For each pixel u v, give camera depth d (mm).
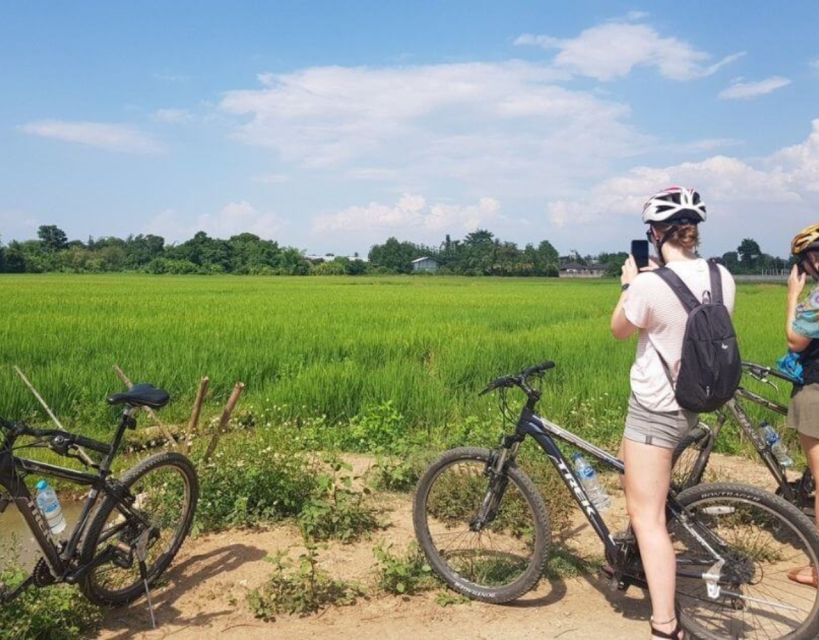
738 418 4703
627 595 4039
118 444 3936
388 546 4535
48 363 10609
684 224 3332
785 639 3418
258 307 23328
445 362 11258
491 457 3992
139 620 3822
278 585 4004
